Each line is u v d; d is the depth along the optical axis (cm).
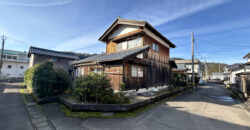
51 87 652
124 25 980
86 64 873
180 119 401
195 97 839
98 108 460
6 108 505
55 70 712
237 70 1734
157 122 373
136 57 752
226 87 1575
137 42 868
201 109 524
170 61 1288
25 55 2614
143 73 830
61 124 351
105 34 1092
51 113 445
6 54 2364
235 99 788
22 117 406
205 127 341
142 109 516
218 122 379
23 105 553
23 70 2297
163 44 1164
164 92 906
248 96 770
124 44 959
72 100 557
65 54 1789
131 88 701
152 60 941
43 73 634
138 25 853
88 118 397
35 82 644
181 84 1186
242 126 351
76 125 345
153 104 612
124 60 616
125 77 664
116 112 457
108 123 360
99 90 490
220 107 564
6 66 2125
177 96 880
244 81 810
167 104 615
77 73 1092
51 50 1709
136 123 363
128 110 464
